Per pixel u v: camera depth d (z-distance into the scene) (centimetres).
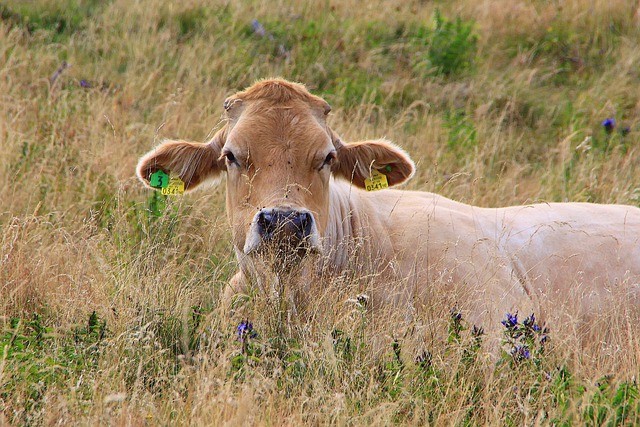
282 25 3741
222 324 1542
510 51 3803
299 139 1614
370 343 1523
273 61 3509
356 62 3575
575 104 3319
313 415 1317
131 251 1909
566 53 3819
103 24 3606
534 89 3481
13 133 2400
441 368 1462
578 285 1838
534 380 1407
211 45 3456
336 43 3622
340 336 1508
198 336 1563
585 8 4091
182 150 1747
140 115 2823
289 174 1589
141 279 1705
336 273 1770
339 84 3297
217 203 2302
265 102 1669
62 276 1794
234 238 1662
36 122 2584
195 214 2131
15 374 1373
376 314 1683
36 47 3284
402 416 1371
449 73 3553
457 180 2544
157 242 1898
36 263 1817
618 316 1766
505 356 1462
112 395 1237
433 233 1844
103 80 3122
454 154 2800
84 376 1379
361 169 1783
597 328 1764
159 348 1500
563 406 1303
